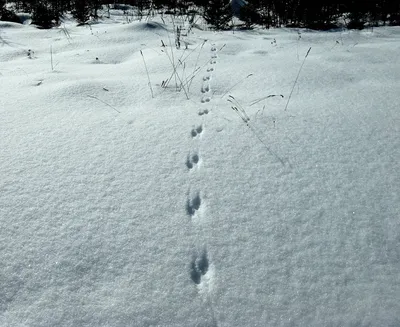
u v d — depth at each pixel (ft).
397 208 5.98
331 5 22.40
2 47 17.19
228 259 5.16
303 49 16.14
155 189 6.31
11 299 4.55
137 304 4.56
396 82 10.96
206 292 4.73
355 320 4.42
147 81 11.07
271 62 13.30
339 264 5.08
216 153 7.26
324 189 6.38
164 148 7.38
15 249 5.12
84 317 4.40
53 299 4.57
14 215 5.63
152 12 26.81
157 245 5.32
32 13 26.40
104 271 4.93
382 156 7.19
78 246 5.23
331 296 4.68
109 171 6.66
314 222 5.74
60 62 14.44
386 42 17.24
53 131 7.83
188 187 6.39
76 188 6.23
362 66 12.69
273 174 6.72
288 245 5.36
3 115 8.52
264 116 8.64
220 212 5.91
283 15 23.36
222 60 14.06
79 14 24.54
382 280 4.87
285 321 4.42
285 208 5.99
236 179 6.59
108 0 32.17
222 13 22.41
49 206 5.84
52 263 4.98
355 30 20.98
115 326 4.32
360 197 6.20
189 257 5.17
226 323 4.40
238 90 10.62
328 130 8.03
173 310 4.51
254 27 22.77
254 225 5.68
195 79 11.41
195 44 17.37
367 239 5.45
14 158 6.87
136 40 18.33
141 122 8.34
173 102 9.65
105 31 19.70
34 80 11.12
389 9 22.39
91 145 7.38
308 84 10.93
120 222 5.65
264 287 4.79
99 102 9.45
